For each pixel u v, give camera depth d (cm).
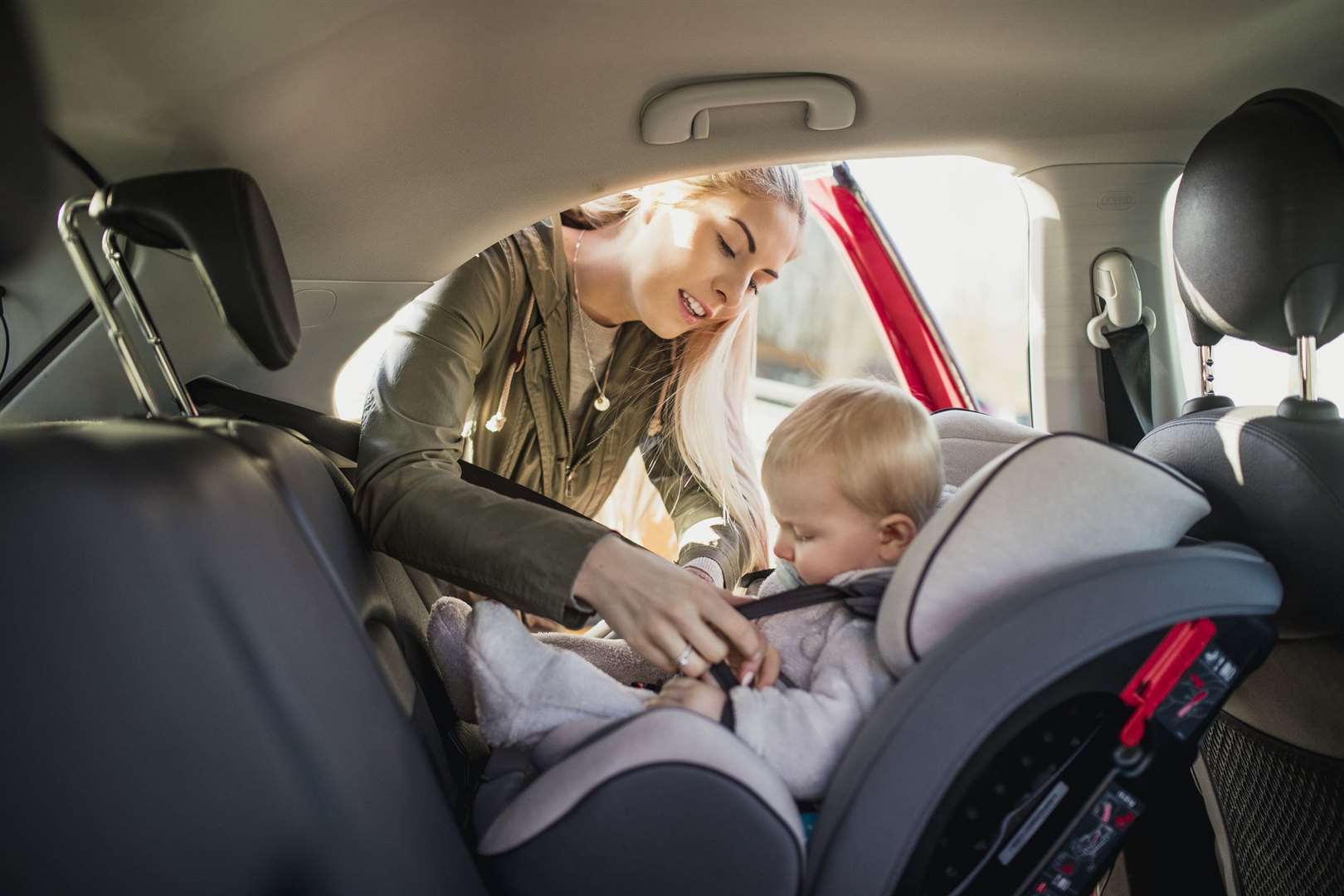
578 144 135
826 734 87
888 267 279
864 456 95
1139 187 153
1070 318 160
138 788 68
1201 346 126
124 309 127
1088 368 161
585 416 173
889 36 127
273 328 85
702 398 174
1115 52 132
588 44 123
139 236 86
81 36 100
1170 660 80
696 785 76
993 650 76
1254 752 117
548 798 79
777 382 314
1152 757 82
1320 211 98
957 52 131
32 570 64
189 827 70
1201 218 107
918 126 143
